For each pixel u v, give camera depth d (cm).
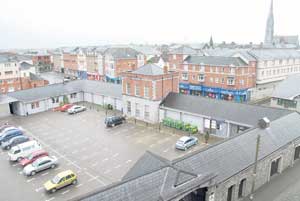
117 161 3100
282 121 2958
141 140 3725
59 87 5866
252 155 2311
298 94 4991
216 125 3834
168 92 4594
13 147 3225
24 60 7775
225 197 2042
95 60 8919
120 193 1451
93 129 4209
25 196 2436
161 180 1620
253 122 3434
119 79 8162
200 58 6925
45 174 2831
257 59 6456
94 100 5859
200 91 6844
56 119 4788
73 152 3362
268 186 2441
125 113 4916
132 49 9131
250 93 6438
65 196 2428
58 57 11525
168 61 8575
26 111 5072
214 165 2034
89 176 2777
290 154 2775
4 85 7088
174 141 3675
